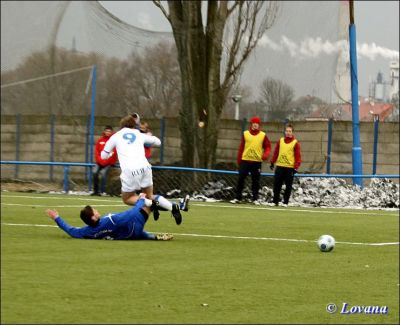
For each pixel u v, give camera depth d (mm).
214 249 22969
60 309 14500
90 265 19141
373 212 38844
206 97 49156
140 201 23938
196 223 30234
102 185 45781
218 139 53750
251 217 33562
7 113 57656
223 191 45750
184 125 49250
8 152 58781
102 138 45062
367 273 19594
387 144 53281
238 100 51156
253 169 41500
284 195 41438
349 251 23656
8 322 13477
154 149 54469
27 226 27359
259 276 18609
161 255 21203
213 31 49125
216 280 17891
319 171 52719
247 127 52719
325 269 19984
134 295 15922
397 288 17766
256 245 24391
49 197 42125
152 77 53250
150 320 14016
